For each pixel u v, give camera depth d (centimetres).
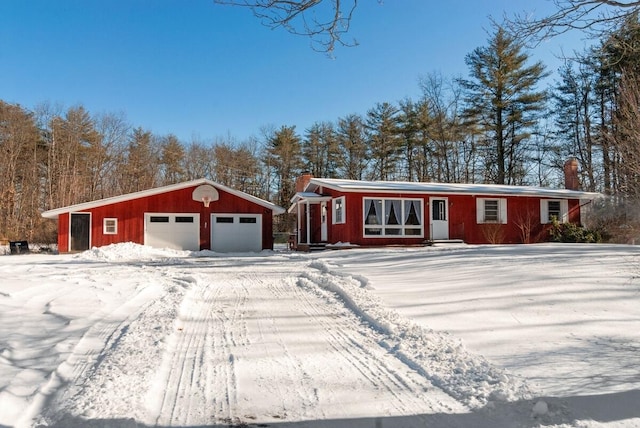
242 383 381
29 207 3550
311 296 813
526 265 898
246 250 2352
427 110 3966
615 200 1825
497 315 557
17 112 3594
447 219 2142
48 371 396
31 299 735
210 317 642
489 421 303
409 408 327
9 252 2441
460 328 514
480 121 3425
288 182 4675
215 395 356
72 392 355
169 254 2019
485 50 3003
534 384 351
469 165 3781
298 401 343
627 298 596
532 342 452
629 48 608
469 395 342
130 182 4388
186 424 305
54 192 3766
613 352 413
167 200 2275
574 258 966
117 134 4316
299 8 572
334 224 2162
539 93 3159
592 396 328
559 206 2339
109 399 339
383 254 1469
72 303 707
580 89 2408
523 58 3066
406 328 528
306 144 4800
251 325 591
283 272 1202
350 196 2020
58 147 3897
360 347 482
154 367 412
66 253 2145
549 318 532
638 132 920
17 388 354
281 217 4478
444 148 3709
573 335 467
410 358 434
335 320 614
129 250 1969
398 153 4275
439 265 1023
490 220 2216
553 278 741
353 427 299
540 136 3341
